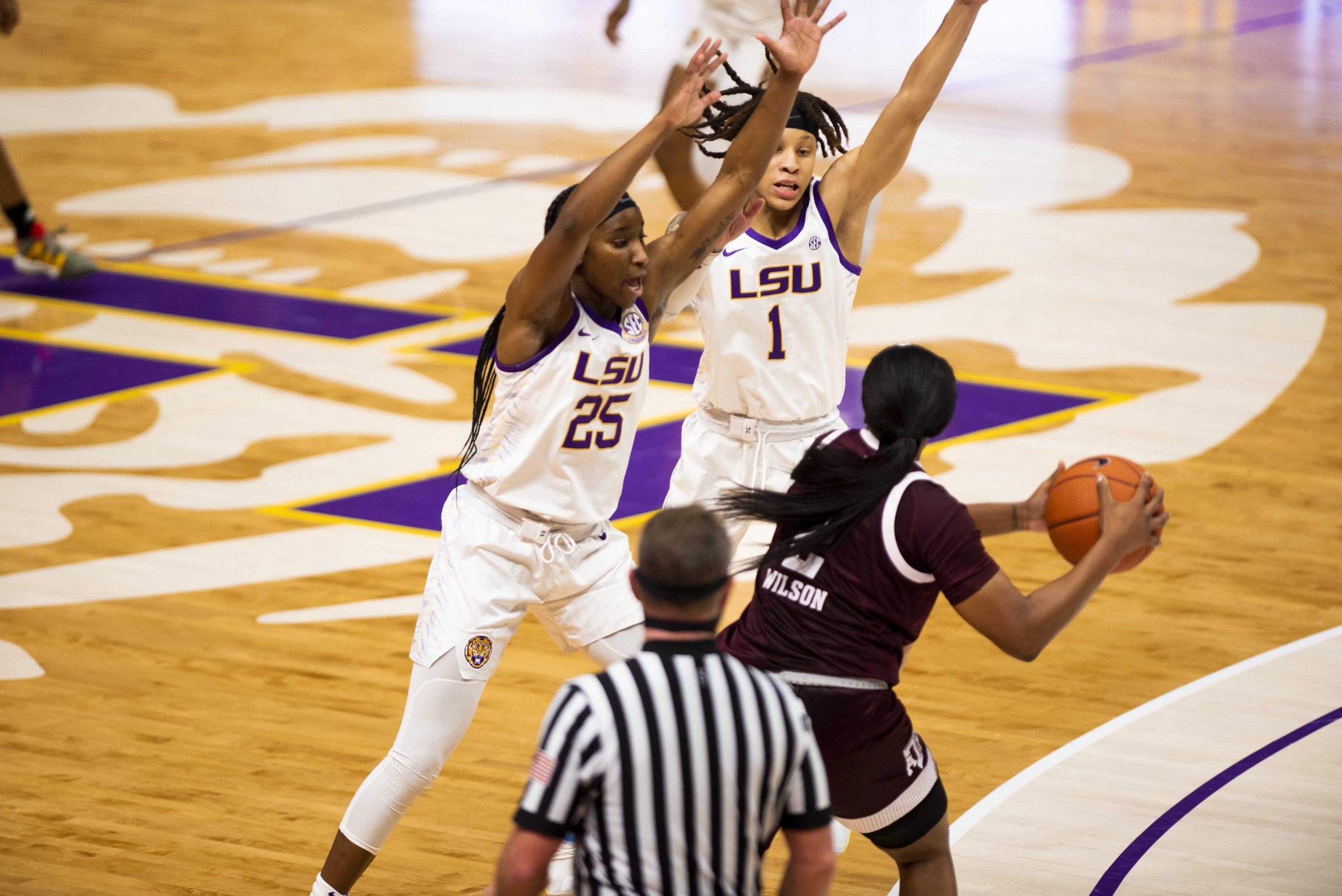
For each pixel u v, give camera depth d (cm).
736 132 1105
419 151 3045
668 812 589
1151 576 1473
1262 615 1391
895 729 806
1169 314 2212
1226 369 2008
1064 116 3275
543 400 903
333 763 1157
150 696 1256
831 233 1099
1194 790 1095
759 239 1090
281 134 3159
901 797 812
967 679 1285
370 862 920
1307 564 1494
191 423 1872
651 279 951
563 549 942
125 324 2222
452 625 920
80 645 1341
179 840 1044
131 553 1532
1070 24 4228
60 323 2227
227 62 3709
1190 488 1662
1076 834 1040
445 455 1777
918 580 786
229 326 2212
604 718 593
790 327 1104
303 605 1425
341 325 2212
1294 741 1162
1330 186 2797
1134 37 4062
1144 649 1332
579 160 2975
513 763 1158
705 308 1106
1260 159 2964
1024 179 2862
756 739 598
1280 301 2255
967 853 1017
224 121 3253
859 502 784
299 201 2762
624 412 931
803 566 808
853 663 795
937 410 805
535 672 1308
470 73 3641
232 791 1112
